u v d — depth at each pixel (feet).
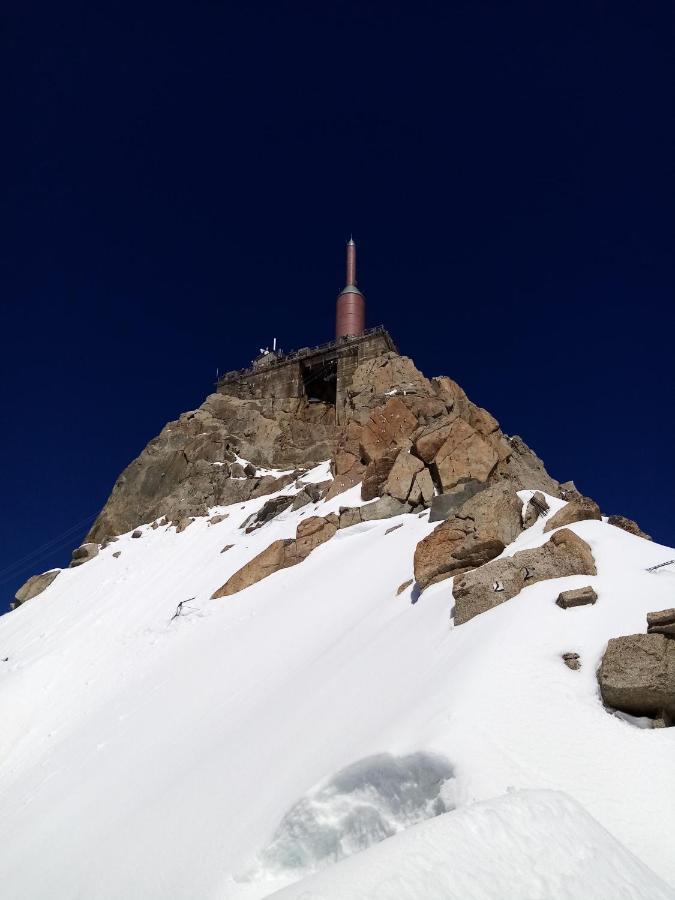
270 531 113.39
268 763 41.06
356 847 30.45
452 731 32.96
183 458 160.04
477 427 120.37
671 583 42.42
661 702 32.81
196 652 77.15
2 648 110.63
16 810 57.47
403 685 42.60
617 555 48.34
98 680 83.56
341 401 160.86
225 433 163.63
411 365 143.43
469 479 90.63
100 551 143.33
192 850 35.32
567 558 47.78
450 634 46.37
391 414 117.19
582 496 109.91
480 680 36.70
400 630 53.06
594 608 41.55
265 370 180.96
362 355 163.73
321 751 38.68
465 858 22.63
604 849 24.81
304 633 67.26
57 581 136.36
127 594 112.37
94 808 49.06
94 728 68.95
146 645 88.58
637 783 29.53
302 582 83.56
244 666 65.82
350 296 181.57
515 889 21.89
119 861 38.09
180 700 64.75
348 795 32.27
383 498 96.53
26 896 40.06
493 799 26.09
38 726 77.15
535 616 42.16
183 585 106.83
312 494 118.21
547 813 25.73
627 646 35.04
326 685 49.62
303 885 21.61
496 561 50.42
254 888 30.14
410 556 73.05
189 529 133.59
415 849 22.68
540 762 30.94
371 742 35.45
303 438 162.81
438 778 30.89
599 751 31.37
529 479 108.06
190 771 45.98
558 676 36.47
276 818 33.55
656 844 26.71
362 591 70.95
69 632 104.32
